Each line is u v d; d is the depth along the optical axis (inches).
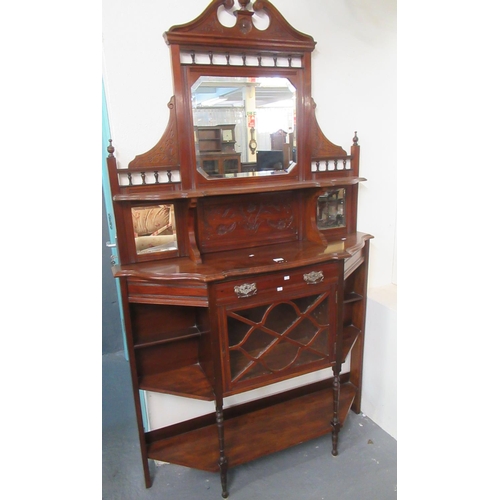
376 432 71.2
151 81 53.3
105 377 92.8
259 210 63.4
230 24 55.8
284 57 59.5
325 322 59.5
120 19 50.4
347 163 68.8
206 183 57.4
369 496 57.3
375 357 71.9
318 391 76.2
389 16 66.9
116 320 102.5
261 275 52.6
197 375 60.6
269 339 58.7
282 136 61.3
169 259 57.9
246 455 59.5
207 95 55.6
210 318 50.8
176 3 52.6
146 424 63.6
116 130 53.0
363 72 67.0
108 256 96.5
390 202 75.2
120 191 53.6
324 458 65.2
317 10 61.6
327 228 69.6
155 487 60.5
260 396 71.4
